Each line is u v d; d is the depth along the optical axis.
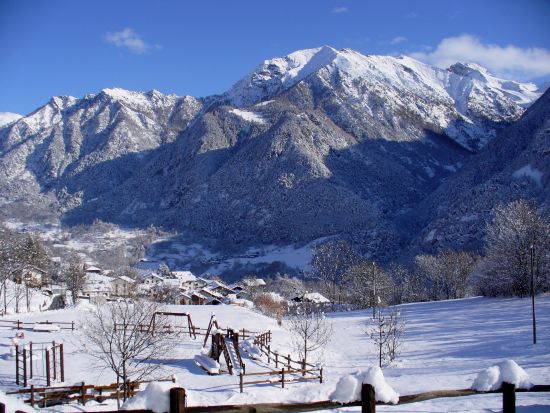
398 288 104.56
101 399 24.67
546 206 131.62
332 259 143.38
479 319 57.25
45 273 96.44
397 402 9.16
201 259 198.75
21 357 34.25
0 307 67.38
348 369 37.31
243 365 33.62
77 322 47.59
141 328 31.03
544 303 63.38
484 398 15.32
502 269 75.06
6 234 124.06
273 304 91.00
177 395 8.16
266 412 8.87
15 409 7.77
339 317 74.38
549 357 31.55
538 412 12.95
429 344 45.88
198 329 45.94
